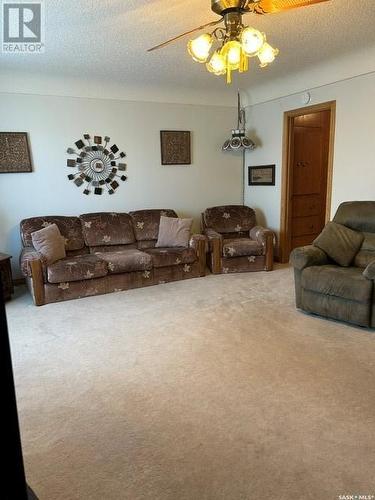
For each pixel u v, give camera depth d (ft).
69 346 9.44
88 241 15.08
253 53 7.42
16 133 14.40
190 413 6.69
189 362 8.50
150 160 17.22
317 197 18.69
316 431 6.14
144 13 9.05
